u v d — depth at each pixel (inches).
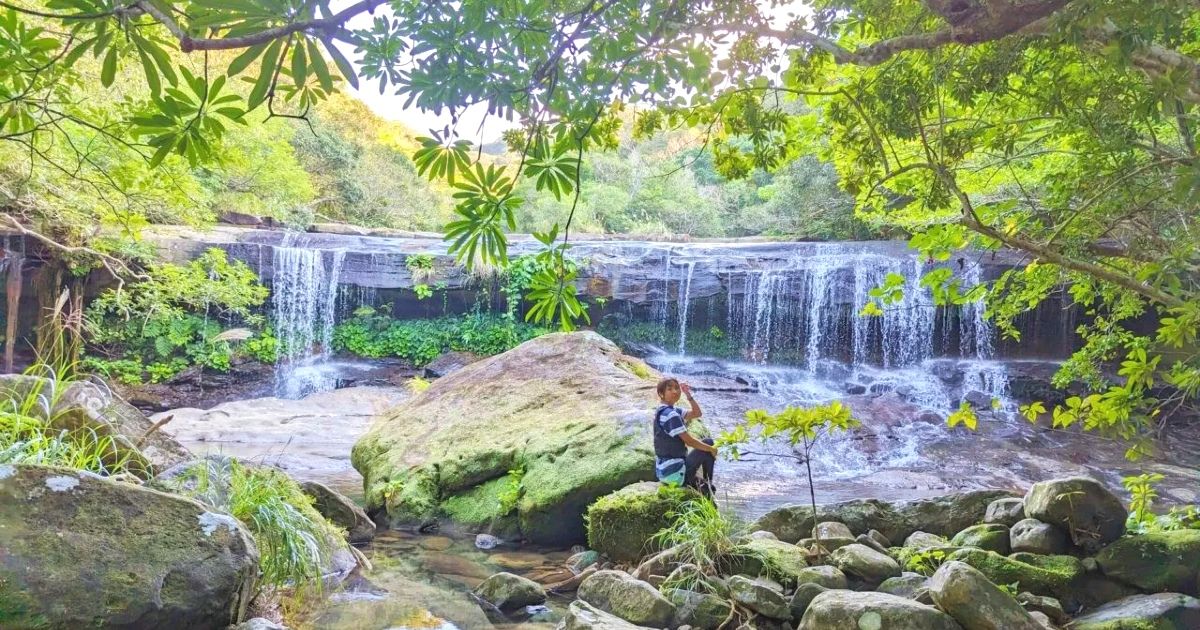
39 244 582.9
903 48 95.8
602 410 302.2
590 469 264.8
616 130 130.4
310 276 740.7
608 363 349.1
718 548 192.7
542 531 263.7
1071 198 165.6
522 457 287.4
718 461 446.9
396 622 174.7
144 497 134.3
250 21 66.5
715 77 133.2
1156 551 163.5
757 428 519.8
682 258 766.5
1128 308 211.8
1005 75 127.0
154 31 109.3
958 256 668.7
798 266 733.9
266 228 802.8
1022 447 498.9
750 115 142.2
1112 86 129.8
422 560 239.9
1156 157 134.7
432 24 83.0
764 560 188.2
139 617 120.3
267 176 668.7
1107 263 180.5
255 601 163.6
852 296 714.2
